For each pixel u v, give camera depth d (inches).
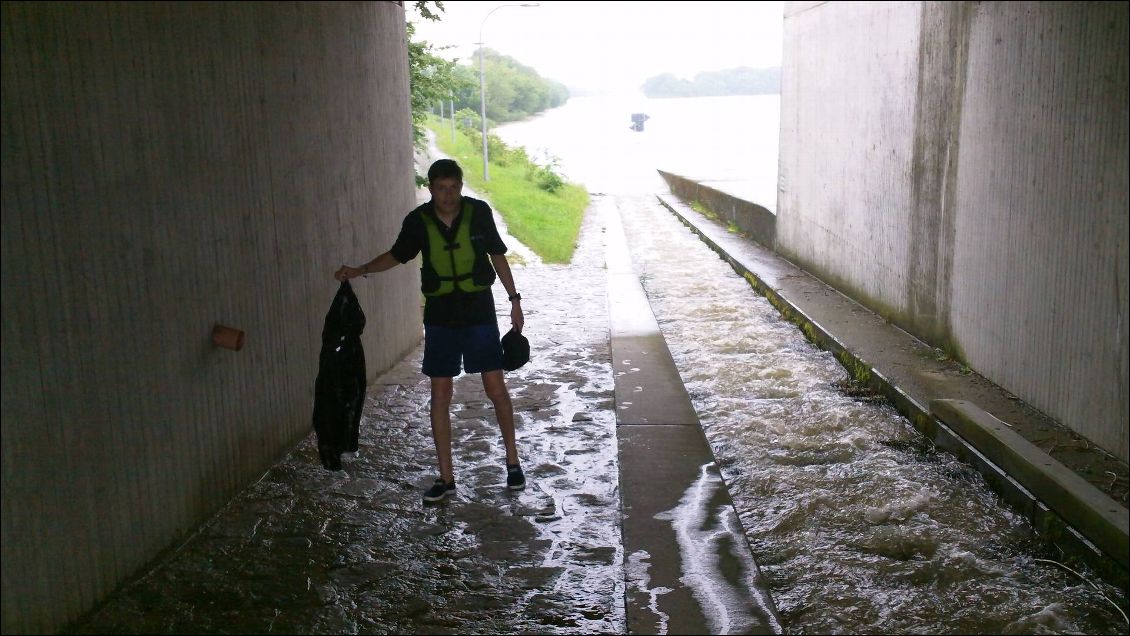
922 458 229.0
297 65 226.4
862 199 388.8
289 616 149.5
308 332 233.3
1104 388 206.2
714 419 262.7
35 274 132.8
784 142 542.0
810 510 198.4
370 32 285.4
